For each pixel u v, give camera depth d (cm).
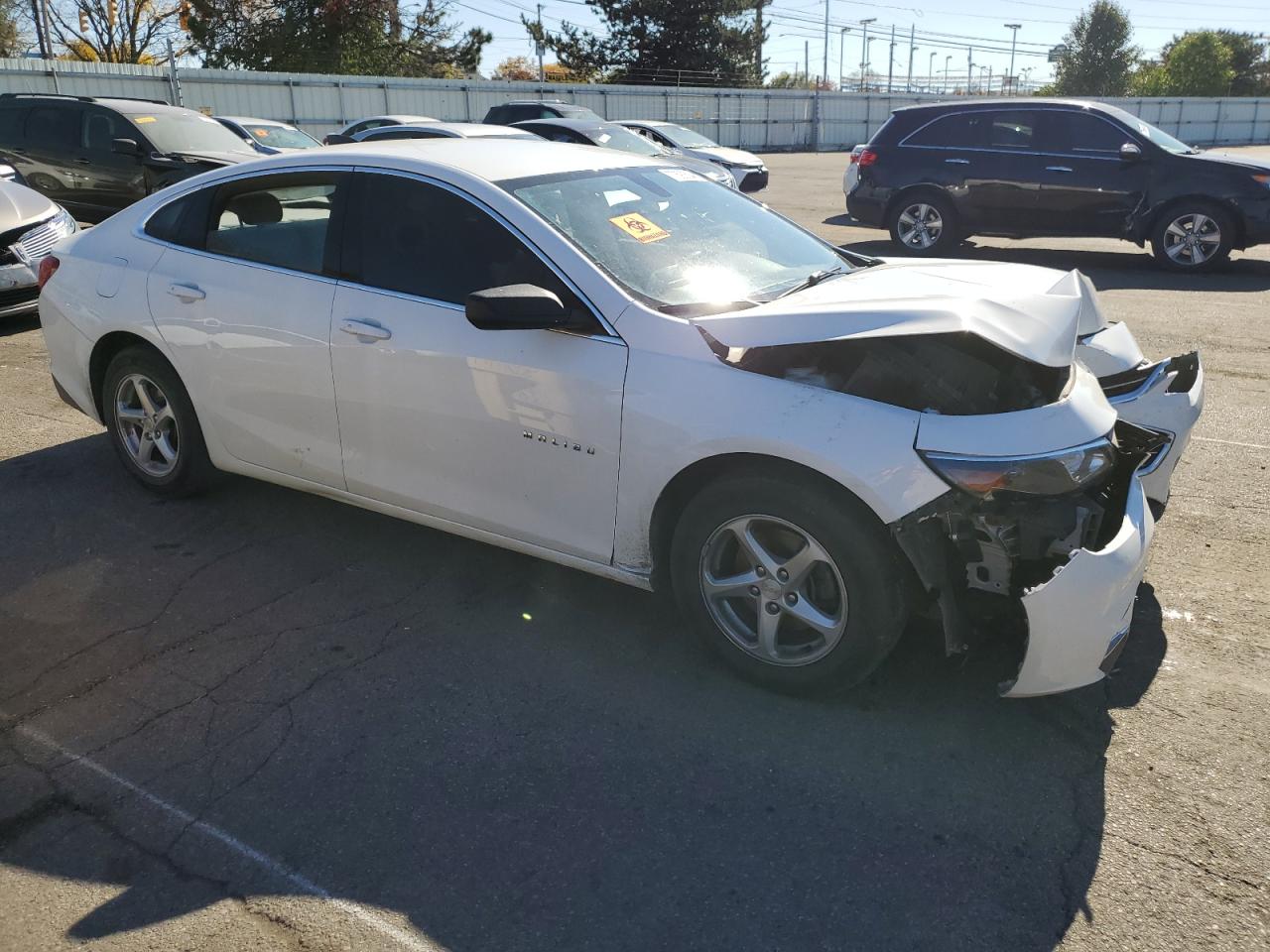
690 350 294
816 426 271
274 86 2917
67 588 375
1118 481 297
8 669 322
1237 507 443
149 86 2686
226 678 317
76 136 1162
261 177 391
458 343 329
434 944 217
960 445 262
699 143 1839
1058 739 286
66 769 274
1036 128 1065
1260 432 538
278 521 434
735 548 306
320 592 372
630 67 5375
